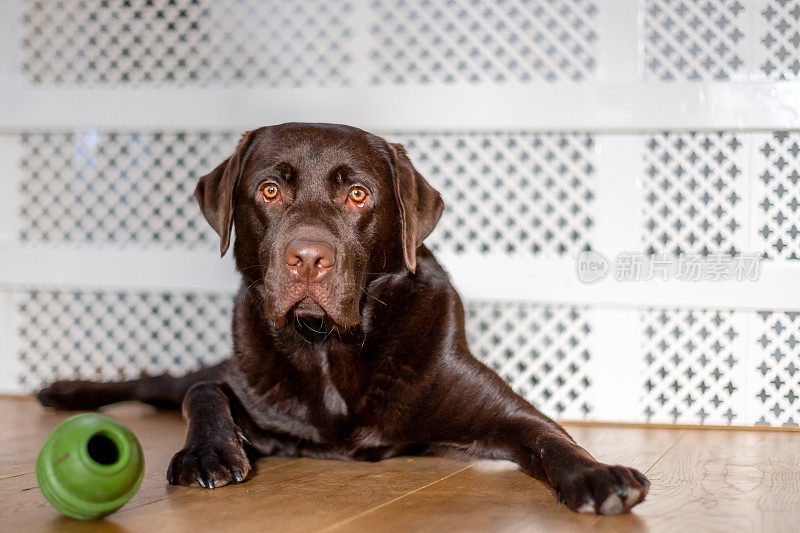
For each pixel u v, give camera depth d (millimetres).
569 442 2279
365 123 4133
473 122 4031
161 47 4469
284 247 2373
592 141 4270
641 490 1975
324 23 4273
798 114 3738
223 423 2430
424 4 4336
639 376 3912
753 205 3846
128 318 4586
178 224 4551
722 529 1857
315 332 2559
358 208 2537
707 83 3809
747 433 3578
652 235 3945
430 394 2586
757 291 3752
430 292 2682
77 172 4648
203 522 1896
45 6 4504
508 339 4137
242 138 2746
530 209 4109
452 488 2293
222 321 4539
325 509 2033
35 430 3293
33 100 4426
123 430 1894
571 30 4012
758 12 3852
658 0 3945
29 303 4582
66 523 1883
